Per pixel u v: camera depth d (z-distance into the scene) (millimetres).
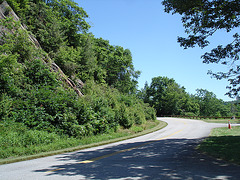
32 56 17141
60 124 13117
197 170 5211
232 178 4414
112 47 50281
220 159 6500
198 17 10445
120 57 48938
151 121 33656
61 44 25516
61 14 35531
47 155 8766
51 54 23359
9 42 15562
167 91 80062
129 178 4711
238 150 7336
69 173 5391
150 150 9125
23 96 13055
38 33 23906
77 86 23500
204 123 30828
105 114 18000
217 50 9797
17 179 5000
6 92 12367
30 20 24141
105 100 19500
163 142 11820
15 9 22578
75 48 30422
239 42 9461
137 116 26188
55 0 35438
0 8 18625
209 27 9906
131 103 30562
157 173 5062
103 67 46625
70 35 32781
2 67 12430
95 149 10289
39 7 27203
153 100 83938
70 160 7453
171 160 6727
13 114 11375
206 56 10141
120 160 7055
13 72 13758
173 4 10414
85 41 33719
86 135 14344
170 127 24641
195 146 9586
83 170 5684
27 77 14344
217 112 92000
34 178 5031
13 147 9109
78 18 36562
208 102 97812
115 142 13266
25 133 10375
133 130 20078
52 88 15297
